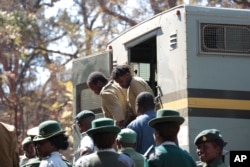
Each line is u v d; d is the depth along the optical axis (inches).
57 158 723.4
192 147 968.9
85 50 2810.0
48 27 2859.3
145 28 1098.1
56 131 732.0
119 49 1179.9
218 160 714.8
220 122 992.9
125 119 989.8
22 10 2864.2
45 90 2962.6
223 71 1008.9
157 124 705.6
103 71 1202.0
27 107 2915.8
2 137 691.4
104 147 702.5
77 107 1270.9
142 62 1203.2
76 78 1278.3
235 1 2463.1
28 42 2758.4
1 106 2797.7
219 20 1019.3
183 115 987.3
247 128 1005.8
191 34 1002.7
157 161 692.7
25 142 981.2
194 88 989.2
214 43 1013.2
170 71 1024.2
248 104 1014.4
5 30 2507.4
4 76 2719.0
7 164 693.9
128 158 706.8
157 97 1046.4
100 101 1208.8
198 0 2480.3
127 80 979.9
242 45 1025.5
